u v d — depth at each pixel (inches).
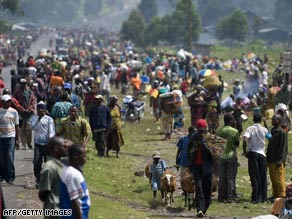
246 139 1393.9
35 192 1294.3
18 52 6181.1
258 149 1398.9
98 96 1793.8
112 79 3735.2
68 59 3836.1
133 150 2000.5
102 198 1354.6
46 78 2452.0
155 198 1398.9
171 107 2210.9
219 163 1391.5
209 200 1258.0
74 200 779.4
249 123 2421.3
